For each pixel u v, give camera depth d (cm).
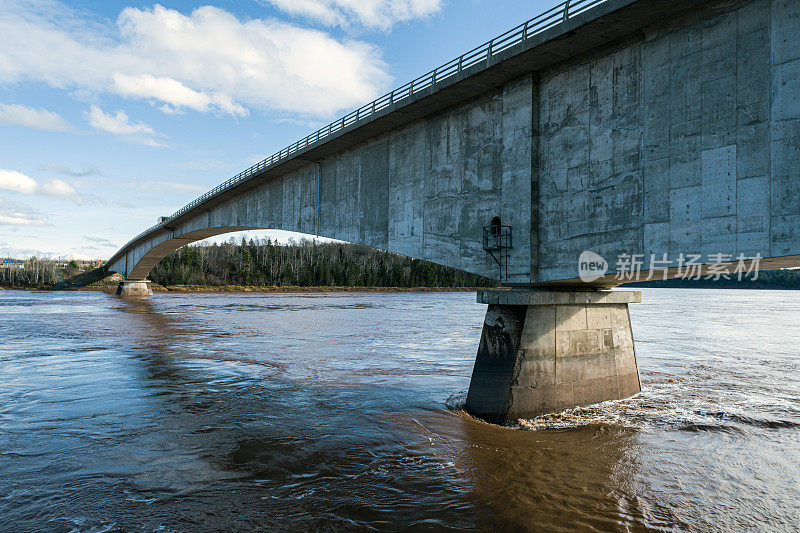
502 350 1529
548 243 1534
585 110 1446
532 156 1563
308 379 2112
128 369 2302
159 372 2241
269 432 1411
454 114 1895
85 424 1475
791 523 934
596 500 1015
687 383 2041
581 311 1633
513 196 1620
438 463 1194
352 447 1295
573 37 1353
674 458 1243
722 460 1235
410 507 973
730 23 1148
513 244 1612
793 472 1169
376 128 2234
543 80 1568
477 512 956
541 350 1518
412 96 1859
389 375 2203
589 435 1388
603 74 1408
